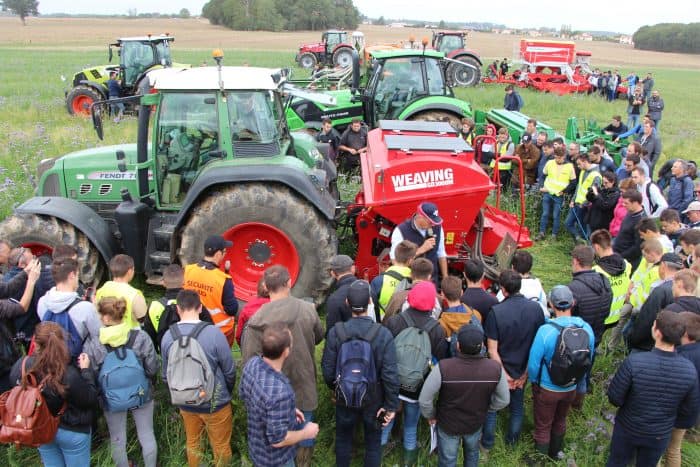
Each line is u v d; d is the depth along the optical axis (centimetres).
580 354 396
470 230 648
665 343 379
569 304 413
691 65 6241
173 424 456
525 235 685
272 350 334
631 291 564
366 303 389
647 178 757
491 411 427
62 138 1334
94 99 1734
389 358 386
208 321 425
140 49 1800
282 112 721
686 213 697
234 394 488
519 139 1116
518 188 1014
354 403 369
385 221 628
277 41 6781
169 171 646
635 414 388
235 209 597
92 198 700
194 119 627
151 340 408
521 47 2762
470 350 381
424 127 698
